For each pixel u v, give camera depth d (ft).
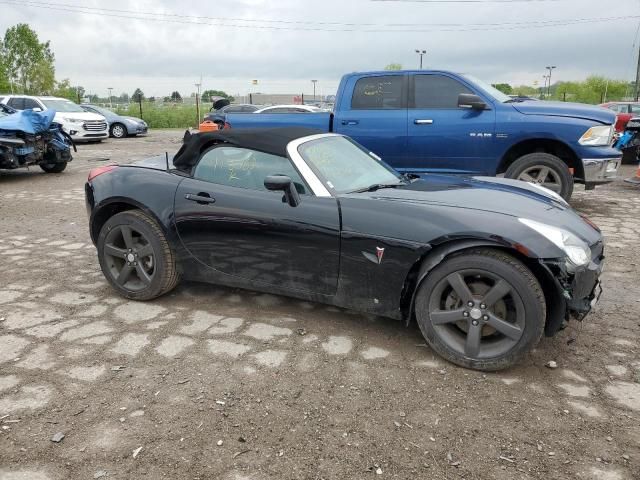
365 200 11.17
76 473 7.57
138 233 13.60
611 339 11.70
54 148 37.35
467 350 10.28
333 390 9.69
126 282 14.01
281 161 12.16
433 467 7.67
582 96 178.60
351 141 14.55
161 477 7.48
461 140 22.53
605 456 7.90
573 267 9.64
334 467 7.67
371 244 10.76
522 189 12.81
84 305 13.70
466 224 10.08
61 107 62.39
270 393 9.58
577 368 10.46
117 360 10.80
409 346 11.38
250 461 7.80
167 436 8.38
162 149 55.93
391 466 7.69
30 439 8.32
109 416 8.91
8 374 10.26
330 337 11.82
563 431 8.50
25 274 16.14
